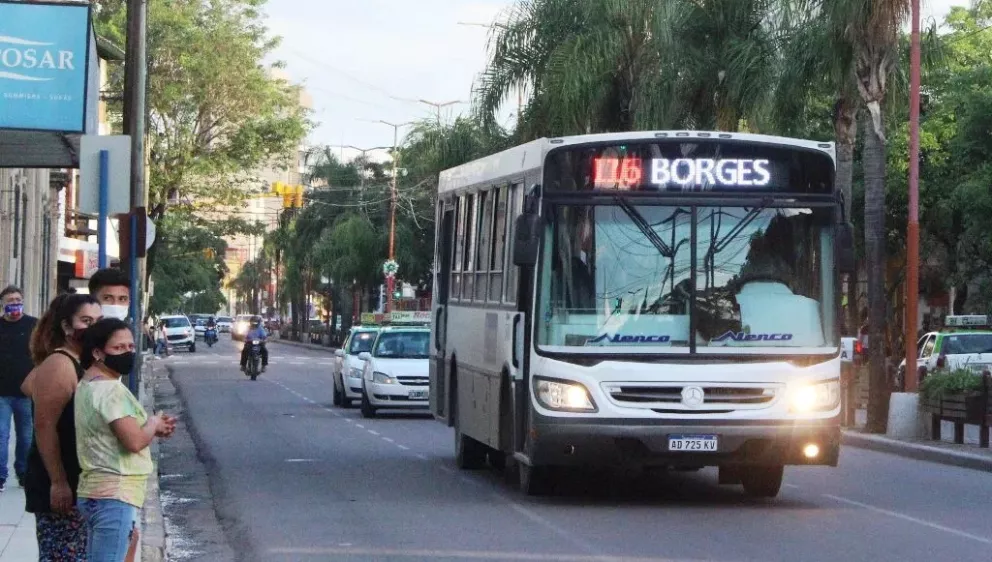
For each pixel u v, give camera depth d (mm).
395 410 41562
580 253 18000
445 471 23812
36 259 46906
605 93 41438
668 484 21688
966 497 20375
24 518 16312
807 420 17938
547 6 43062
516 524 17078
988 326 44188
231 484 22000
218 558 15000
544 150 18078
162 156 72625
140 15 28891
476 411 21906
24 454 18297
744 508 18703
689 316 17953
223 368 75938
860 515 18062
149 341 87438
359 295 108500
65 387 9477
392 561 14422
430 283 100312
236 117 73750
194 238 82000
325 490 21047
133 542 9359
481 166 22344
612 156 18094
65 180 54531
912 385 31984
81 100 23125
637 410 17750
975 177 46438
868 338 33250
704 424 17781
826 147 18359
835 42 33844
